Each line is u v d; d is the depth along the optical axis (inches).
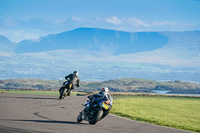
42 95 2026.3
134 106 1664.6
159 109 1609.3
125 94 3125.0
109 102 941.2
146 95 3198.8
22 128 770.8
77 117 985.5
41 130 764.6
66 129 807.1
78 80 1717.5
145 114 1325.0
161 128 951.6
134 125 971.9
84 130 816.9
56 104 1464.1
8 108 1182.9
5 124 810.2
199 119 1321.4
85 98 1982.0
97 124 948.6
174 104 2000.5
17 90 2938.0
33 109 1203.2
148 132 860.0
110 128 885.8
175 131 914.7
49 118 987.9
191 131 958.4
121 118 1132.5
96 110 934.4
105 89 954.7
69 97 2014.0
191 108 1811.0
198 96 3329.2
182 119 1264.8
